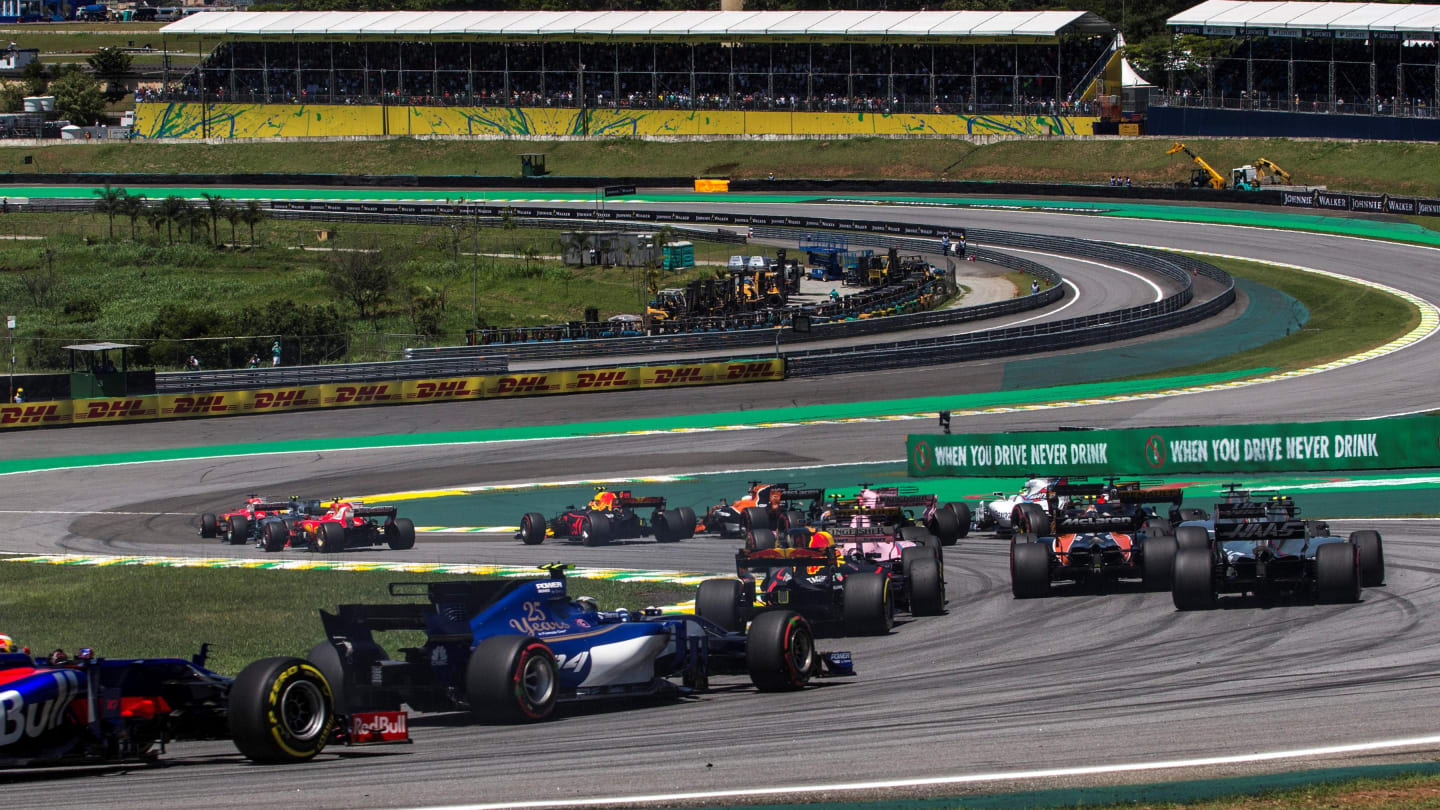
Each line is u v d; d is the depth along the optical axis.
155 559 56.53
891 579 35.47
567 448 85.19
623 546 56.22
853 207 196.75
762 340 122.25
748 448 82.50
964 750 20.17
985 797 17.38
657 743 21.17
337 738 21.05
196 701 20.53
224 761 20.45
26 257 167.00
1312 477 65.19
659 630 25.12
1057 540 38.94
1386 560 41.91
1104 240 164.50
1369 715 21.86
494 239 177.88
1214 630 31.66
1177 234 164.75
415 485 76.06
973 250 166.88
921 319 128.88
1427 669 25.81
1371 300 125.44
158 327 117.50
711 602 30.78
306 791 18.17
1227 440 67.75
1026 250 167.75
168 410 98.38
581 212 189.62
